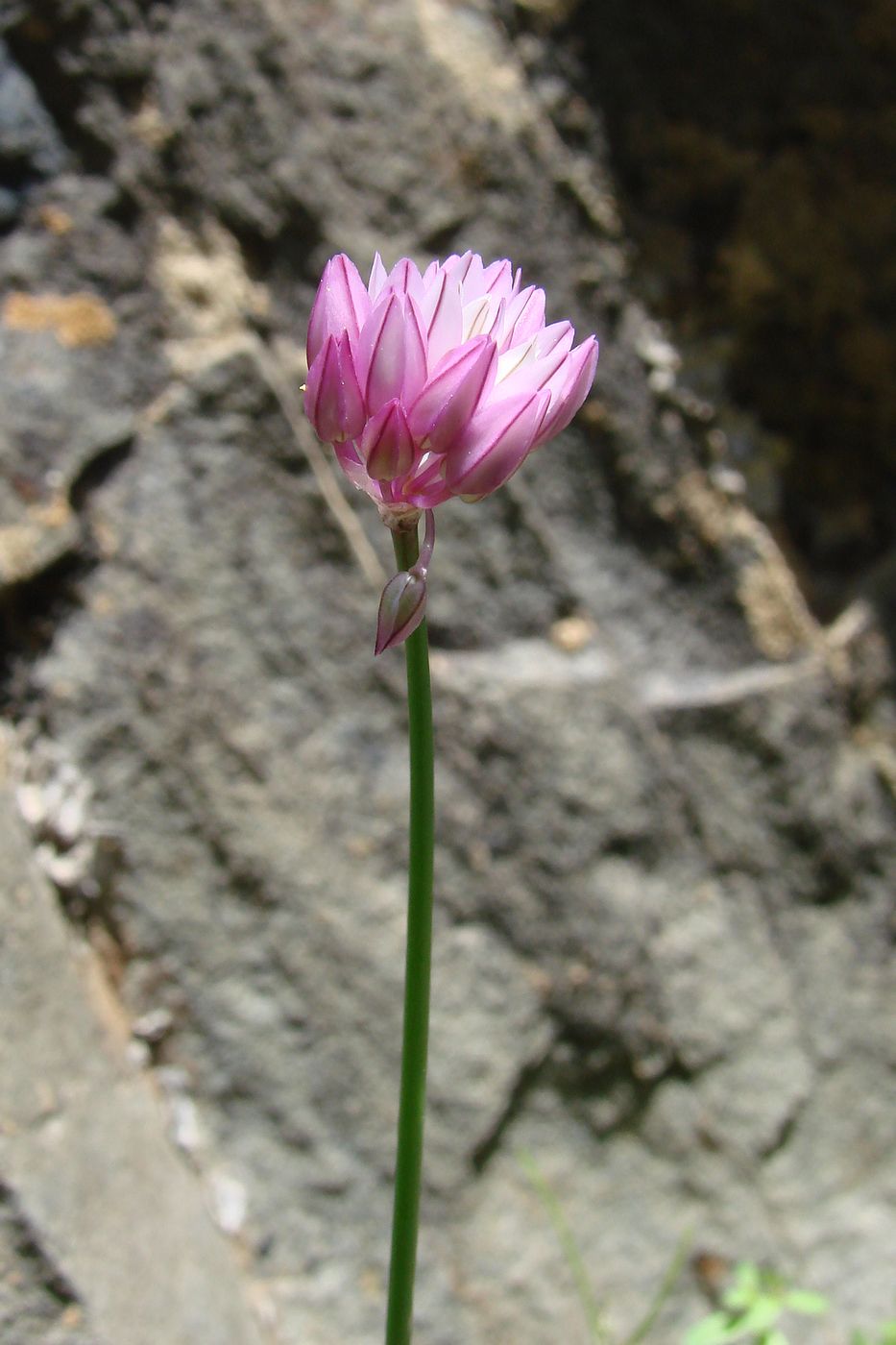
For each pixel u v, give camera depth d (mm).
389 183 416
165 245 400
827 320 475
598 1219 417
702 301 467
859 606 487
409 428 254
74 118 392
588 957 422
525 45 438
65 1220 332
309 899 396
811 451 489
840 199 465
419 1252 393
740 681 457
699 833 446
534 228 434
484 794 415
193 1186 371
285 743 398
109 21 393
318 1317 379
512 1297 399
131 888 382
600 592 440
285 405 407
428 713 261
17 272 383
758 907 453
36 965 351
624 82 451
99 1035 364
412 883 265
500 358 265
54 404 382
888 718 487
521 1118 413
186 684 390
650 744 438
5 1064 338
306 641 403
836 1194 447
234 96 405
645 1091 429
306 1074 392
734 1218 432
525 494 427
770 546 471
